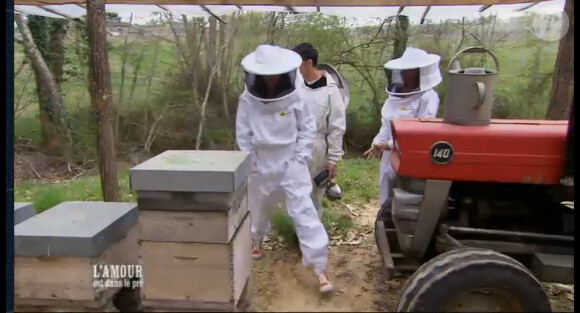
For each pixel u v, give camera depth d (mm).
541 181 2602
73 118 8547
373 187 6199
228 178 2400
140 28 9172
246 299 3037
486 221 3066
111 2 4695
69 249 2541
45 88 8328
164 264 2570
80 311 2627
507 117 9156
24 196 5809
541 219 3014
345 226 4660
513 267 2357
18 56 8883
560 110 5270
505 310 2463
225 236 2484
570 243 2830
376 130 9305
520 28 8867
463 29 8656
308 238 3227
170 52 9344
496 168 2629
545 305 2377
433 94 3857
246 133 3350
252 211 3518
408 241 2871
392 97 3873
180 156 2852
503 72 9188
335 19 8977
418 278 2447
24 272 2598
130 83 9297
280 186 3324
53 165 8109
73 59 8867
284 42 9133
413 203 2783
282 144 3223
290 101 3164
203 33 9062
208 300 2578
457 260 2416
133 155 8969
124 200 5656
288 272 3684
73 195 5699
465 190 2986
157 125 9383
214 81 9406
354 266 3811
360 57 9117
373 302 3230
